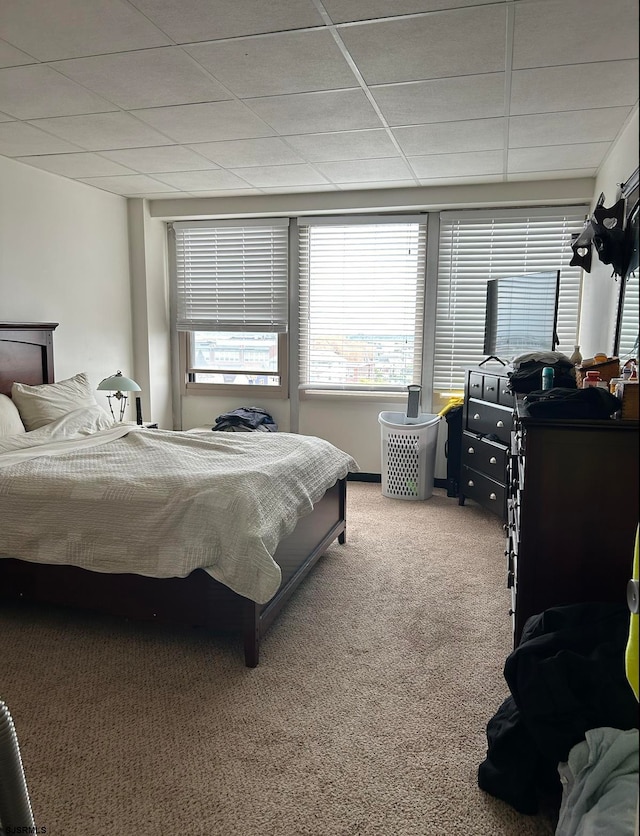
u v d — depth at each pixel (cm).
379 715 198
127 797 162
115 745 183
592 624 158
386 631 255
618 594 179
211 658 234
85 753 179
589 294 400
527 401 213
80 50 230
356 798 162
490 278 468
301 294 511
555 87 260
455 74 249
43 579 248
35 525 242
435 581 307
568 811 132
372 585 302
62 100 280
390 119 303
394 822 154
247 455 299
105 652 238
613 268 304
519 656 152
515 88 262
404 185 444
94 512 237
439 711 200
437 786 167
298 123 310
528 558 182
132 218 495
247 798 162
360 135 328
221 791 164
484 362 443
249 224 508
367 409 509
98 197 457
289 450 311
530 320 383
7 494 247
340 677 221
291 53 231
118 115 300
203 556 222
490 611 274
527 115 295
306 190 463
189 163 386
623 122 303
